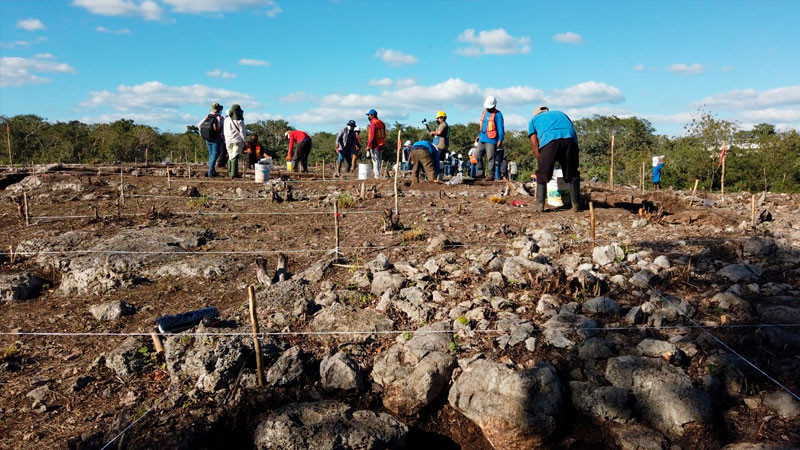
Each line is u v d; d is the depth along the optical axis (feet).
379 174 46.57
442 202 32.50
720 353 12.68
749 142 100.07
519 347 13.38
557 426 11.51
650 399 11.65
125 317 16.37
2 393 12.78
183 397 12.47
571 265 18.22
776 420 11.11
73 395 12.72
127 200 34.24
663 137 229.86
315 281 17.90
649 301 15.43
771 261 17.93
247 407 12.38
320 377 13.10
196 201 32.99
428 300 16.03
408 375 12.92
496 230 23.21
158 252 21.33
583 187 39.86
